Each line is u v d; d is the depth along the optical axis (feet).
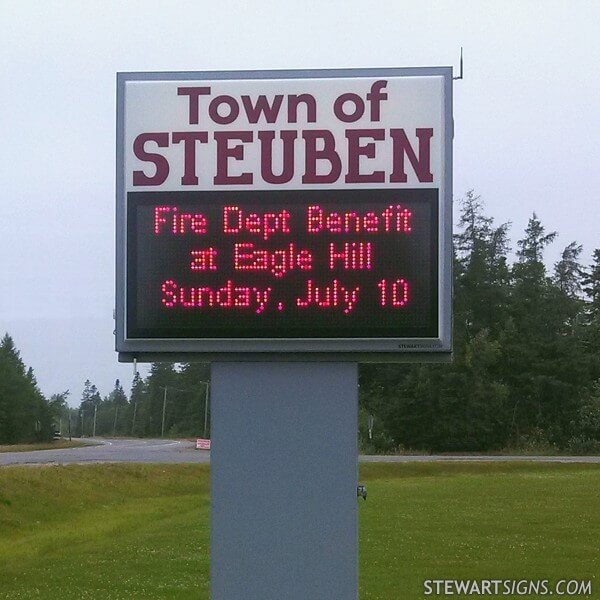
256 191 29.12
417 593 43.01
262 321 28.76
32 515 80.02
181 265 29.04
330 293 28.68
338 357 28.99
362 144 29.12
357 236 28.78
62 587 44.01
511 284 244.63
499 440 211.82
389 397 215.10
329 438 28.99
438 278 28.55
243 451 29.07
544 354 226.99
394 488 101.45
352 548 28.68
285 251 28.89
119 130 29.53
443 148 28.96
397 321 28.53
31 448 222.07
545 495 91.20
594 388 224.33
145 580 45.83
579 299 255.09
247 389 29.22
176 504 90.84
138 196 29.30
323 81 29.40
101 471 104.01
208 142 29.40
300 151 29.17
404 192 28.86
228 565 28.78
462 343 218.59
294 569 28.68
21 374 344.90
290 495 28.91
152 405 435.12
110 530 69.62
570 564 50.31
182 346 28.99
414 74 29.27
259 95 29.45
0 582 45.62
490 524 67.21
